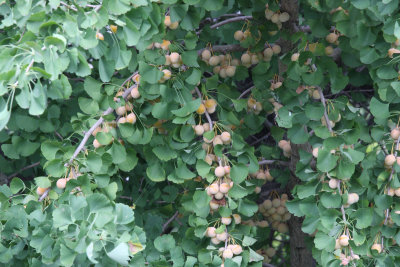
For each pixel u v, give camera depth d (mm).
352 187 2074
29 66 1687
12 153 2357
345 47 2182
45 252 1852
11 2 2002
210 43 2270
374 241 2100
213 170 2090
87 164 1970
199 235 2111
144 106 2146
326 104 2188
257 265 2143
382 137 2055
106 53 1880
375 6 1926
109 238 1803
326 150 1991
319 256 2119
